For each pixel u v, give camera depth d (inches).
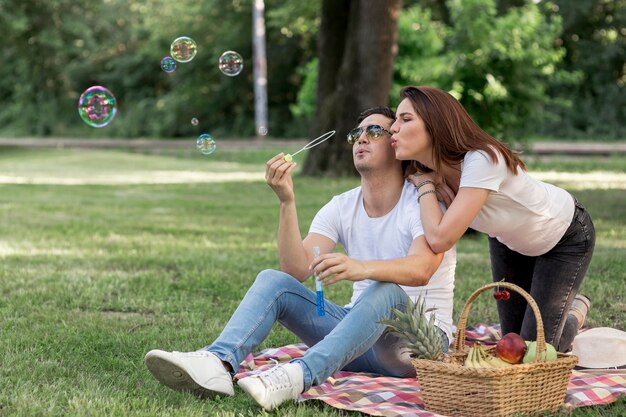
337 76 615.2
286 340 165.2
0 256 277.7
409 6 1230.3
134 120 1469.0
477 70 625.3
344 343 118.6
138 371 140.8
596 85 1320.1
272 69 1382.9
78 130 1508.4
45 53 1112.8
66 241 319.3
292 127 1385.3
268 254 283.7
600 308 192.1
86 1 1098.1
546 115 697.6
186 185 638.5
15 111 1541.6
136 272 246.7
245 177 737.6
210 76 1379.2
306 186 563.5
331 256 119.6
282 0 1201.4
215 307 198.8
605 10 1321.4
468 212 121.5
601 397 120.2
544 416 113.0
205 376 118.0
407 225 128.8
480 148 123.0
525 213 127.6
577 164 791.7
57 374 138.9
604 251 268.2
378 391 122.1
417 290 130.6
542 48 646.5
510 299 144.8
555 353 114.6
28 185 637.3
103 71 1525.6
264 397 113.0
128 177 753.6
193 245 309.1
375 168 130.3
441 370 110.5
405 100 126.0
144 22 1409.9
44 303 202.2
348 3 610.9
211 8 1250.0
